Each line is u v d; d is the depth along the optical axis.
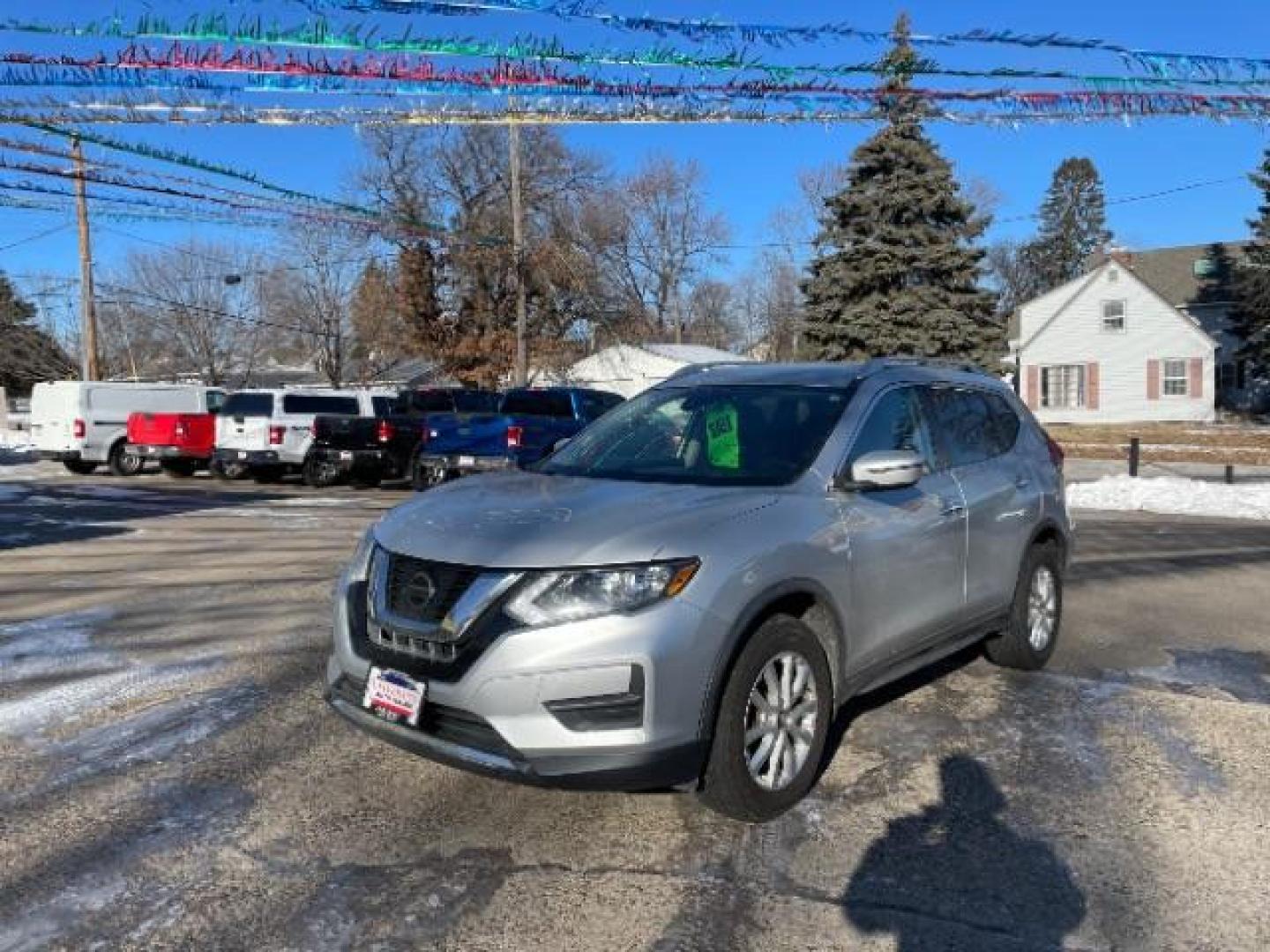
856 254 30.45
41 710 5.09
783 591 3.84
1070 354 40.69
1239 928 3.16
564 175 39.84
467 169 39.62
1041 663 5.95
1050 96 8.17
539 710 3.40
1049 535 6.09
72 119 7.68
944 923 3.19
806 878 3.46
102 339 47.66
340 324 43.00
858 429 4.61
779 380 5.03
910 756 4.55
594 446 5.05
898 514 4.58
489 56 6.57
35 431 21.17
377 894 3.33
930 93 8.05
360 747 4.61
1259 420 39.41
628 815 3.92
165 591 8.10
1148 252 46.88
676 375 5.53
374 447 17.58
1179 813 3.99
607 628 3.42
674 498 3.98
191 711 5.08
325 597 7.83
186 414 19.91
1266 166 39.16
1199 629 6.98
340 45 6.32
